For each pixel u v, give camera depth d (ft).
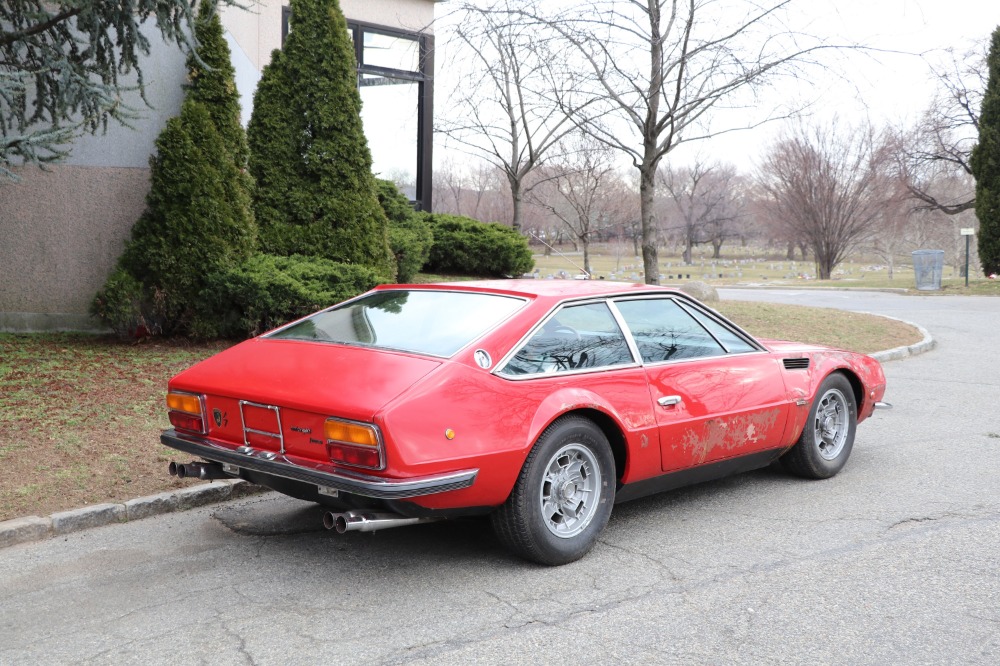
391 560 14.55
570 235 94.58
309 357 14.17
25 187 33.86
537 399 13.67
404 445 12.05
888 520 16.62
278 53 36.37
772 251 279.69
